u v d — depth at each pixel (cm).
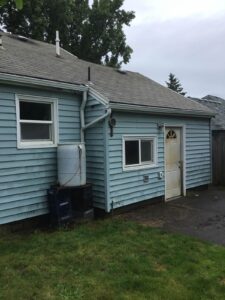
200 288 390
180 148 976
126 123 772
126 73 1168
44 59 875
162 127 884
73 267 450
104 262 466
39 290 387
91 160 750
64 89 697
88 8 2500
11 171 614
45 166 675
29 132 655
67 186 666
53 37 2255
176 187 960
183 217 735
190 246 531
